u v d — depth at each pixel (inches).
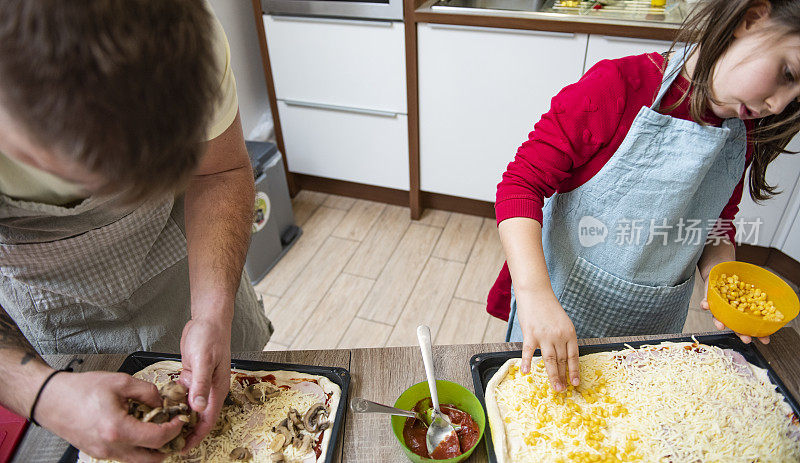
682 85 34.6
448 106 87.6
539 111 82.5
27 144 17.3
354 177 103.3
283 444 32.4
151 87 16.6
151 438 27.0
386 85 89.0
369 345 78.7
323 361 37.4
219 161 36.0
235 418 34.1
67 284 35.9
